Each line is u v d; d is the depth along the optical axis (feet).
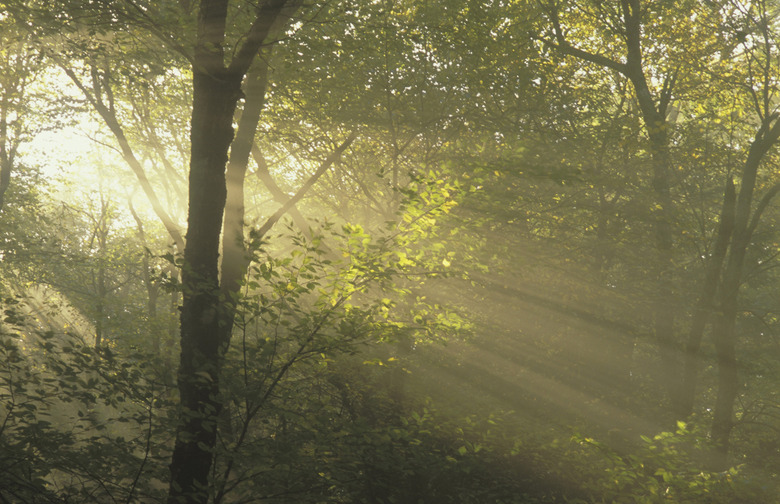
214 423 22.88
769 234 52.49
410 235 25.59
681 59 55.67
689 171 52.06
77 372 21.95
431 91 43.09
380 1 39.27
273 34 30.40
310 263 23.12
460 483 40.32
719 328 50.72
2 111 67.26
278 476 22.79
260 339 23.41
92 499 21.40
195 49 26.63
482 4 40.88
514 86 44.83
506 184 36.58
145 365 23.48
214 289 24.99
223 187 26.55
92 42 37.86
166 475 23.80
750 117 59.52
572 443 37.73
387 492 30.71
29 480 20.83
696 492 27.53
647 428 45.62
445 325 29.53
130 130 56.39
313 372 34.60
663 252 45.03
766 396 57.57
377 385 43.96
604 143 45.91
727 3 52.49
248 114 36.70
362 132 44.09
